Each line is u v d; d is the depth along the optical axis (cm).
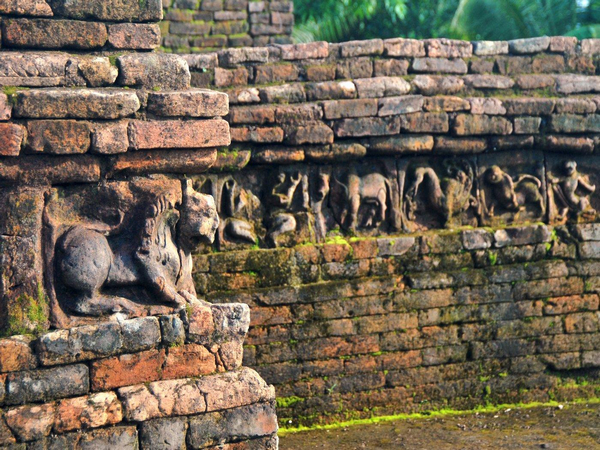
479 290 679
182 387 404
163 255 412
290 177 642
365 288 651
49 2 401
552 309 697
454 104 653
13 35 395
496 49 683
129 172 407
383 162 666
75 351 387
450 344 674
